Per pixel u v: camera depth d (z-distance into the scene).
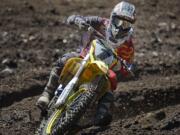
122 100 17.12
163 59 20.89
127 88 17.72
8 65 19.39
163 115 15.54
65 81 13.48
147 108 17.27
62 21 24.84
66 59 14.06
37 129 13.96
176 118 15.24
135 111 17.05
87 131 14.46
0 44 21.39
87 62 13.16
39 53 20.67
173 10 28.16
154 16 26.84
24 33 22.84
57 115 12.79
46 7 26.67
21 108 16.05
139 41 22.81
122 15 13.63
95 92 13.02
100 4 27.92
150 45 22.44
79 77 13.16
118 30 13.66
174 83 18.55
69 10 26.66
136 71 19.42
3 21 24.05
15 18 24.55
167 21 26.31
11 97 17.05
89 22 14.28
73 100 12.84
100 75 13.27
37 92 17.61
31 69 19.22
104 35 14.20
